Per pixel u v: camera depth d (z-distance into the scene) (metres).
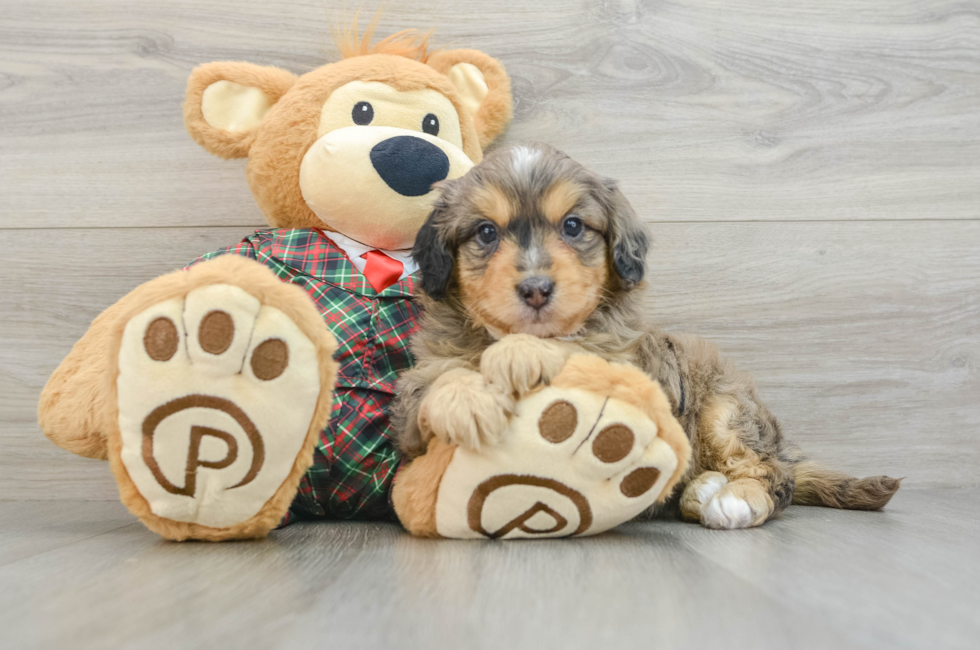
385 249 2.06
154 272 2.47
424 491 1.54
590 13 2.51
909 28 2.58
